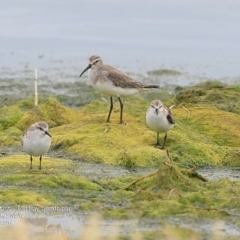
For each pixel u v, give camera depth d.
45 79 28.38
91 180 15.73
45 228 12.91
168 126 18.66
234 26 34.69
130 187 15.12
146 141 19.36
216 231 12.80
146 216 13.37
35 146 16.22
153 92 26.55
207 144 19.00
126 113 21.92
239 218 13.35
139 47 33.03
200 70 30.25
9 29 34.75
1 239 12.54
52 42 33.53
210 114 21.22
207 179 15.70
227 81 28.77
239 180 15.66
